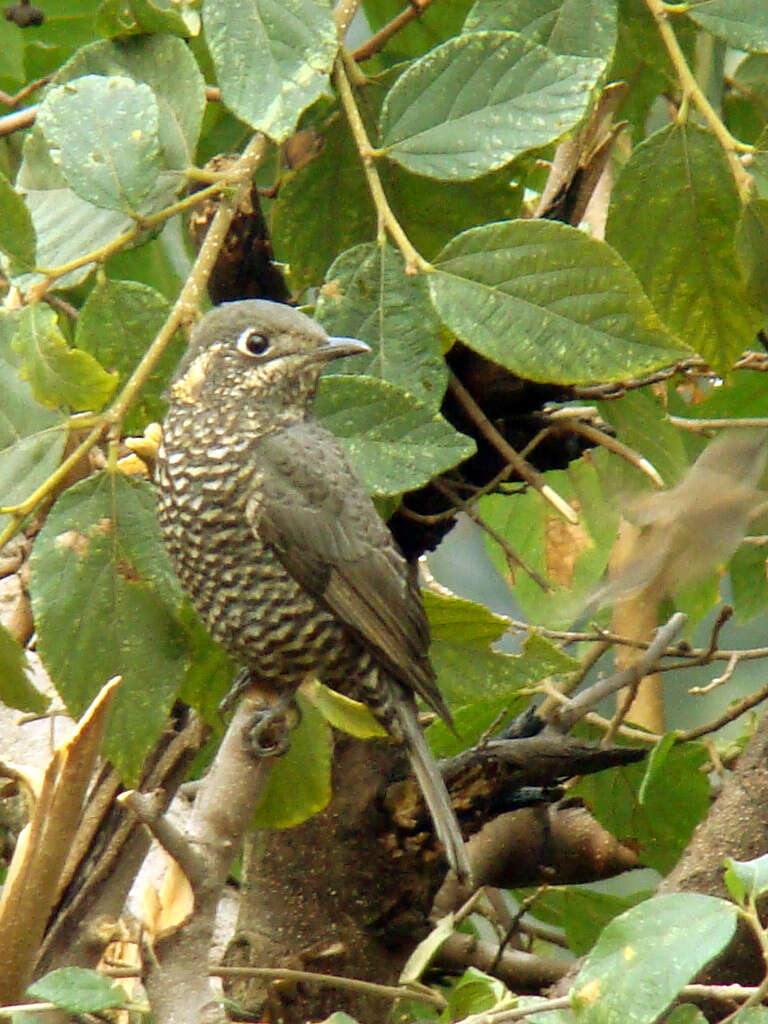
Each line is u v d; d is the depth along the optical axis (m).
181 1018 6.62
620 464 10.35
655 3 8.48
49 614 7.40
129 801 6.48
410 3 9.83
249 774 7.20
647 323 7.46
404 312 7.95
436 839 9.41
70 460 7.37
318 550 8.66
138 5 8.08
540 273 7.53
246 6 7.69
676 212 8.62
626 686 10.45
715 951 6.02
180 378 8.74
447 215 9.37
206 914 6.84
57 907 7.43
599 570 11.02
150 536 7.52
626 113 10.41
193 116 8.06
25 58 11.22
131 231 7.75
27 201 8.16
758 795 9.23
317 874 9.45
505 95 7.78
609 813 10.76
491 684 8.45
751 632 16.03
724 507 9.70
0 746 10.12
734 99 10.56
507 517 11.24
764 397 11.31
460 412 9.17
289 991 9.38
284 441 8.72
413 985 9.36
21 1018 6.48
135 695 7.50
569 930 10.83
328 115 9.43
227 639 8.83
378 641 8.65
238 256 8.98
